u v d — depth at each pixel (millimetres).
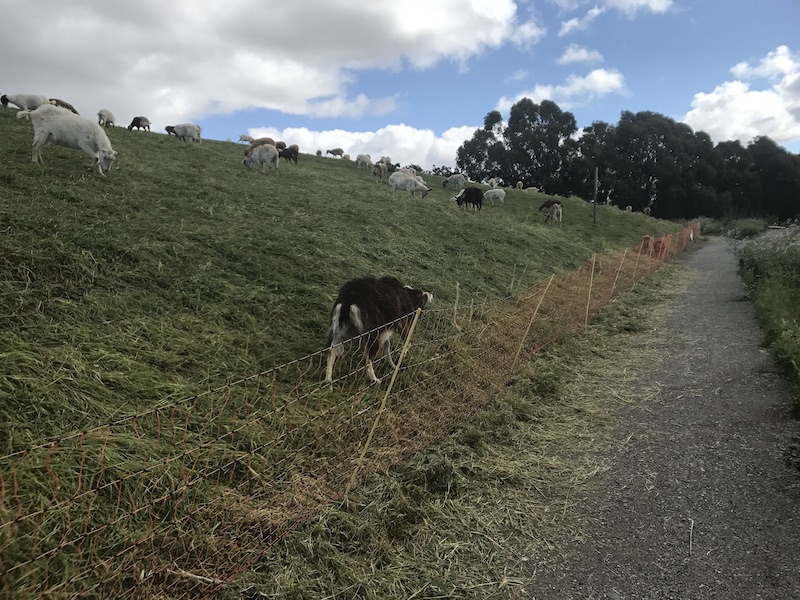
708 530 3230
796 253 11180
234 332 4910
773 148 63812
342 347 4531
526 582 2836
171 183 9242
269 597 2537
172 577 2488
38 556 2195
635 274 13266
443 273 9039
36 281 4488
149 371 3914
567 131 65938
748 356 6613
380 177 24656
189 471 3051
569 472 3994
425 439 4156
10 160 7801
